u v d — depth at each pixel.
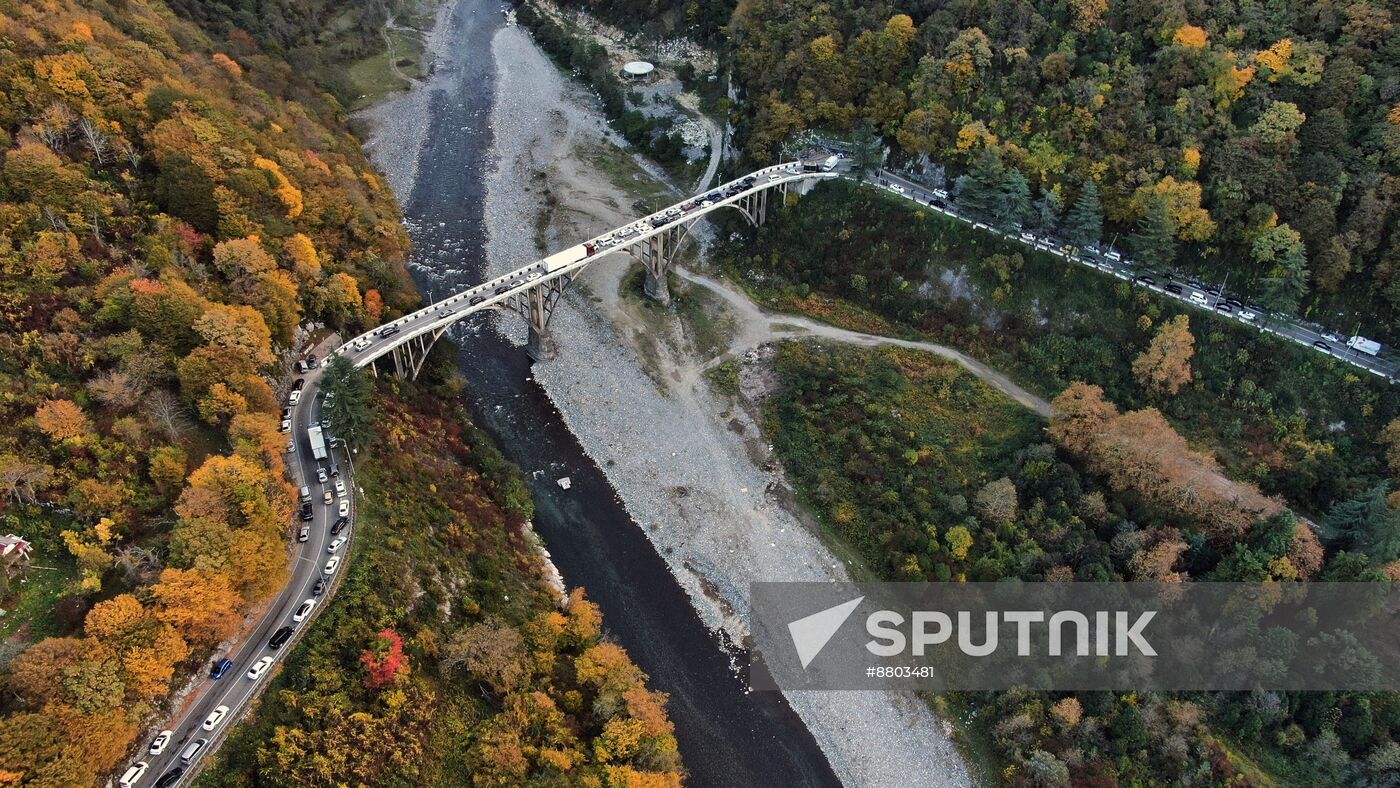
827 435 136.75
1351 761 97.19
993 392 137.25
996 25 156.62
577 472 135.75
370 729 85.69
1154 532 113.31
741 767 102.88
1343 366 122.81
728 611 118.75
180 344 104.75
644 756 93.31
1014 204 141.75
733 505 131.25
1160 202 130.62
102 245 111.38
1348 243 124.44
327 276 132.25
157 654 78.25
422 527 109.31
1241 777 98.19
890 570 122.31
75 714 72.44
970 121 153.25
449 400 140.75
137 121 127.88
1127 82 144.12
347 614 93.81
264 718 84.25
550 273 140.88
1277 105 134.25
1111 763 100.38
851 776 103.69
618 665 100.12
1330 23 139.88
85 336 100.44
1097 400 123.38
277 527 94.00
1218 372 127.88
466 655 94.94
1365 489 113.44
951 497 123.69
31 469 87.06
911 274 151.88
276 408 109.38
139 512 91.12
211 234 123.31
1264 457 121.06
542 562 121.00
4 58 121.50
